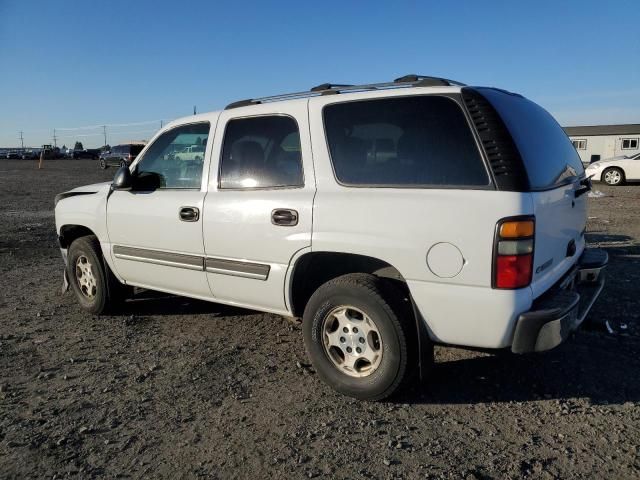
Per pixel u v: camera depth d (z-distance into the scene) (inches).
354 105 142.6
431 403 140.9
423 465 114.5
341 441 123.9
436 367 161.8
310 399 144.0
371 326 137.9
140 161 195.3
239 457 118.4
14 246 371.6
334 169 142.9
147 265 188.5
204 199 167.6
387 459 116.5
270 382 154.6
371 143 138.3
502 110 129.1
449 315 126.3
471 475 110.4
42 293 252.4
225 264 163.6
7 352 178.9
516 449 119.7
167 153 185.3
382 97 138.9
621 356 166.9
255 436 126.6
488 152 122.6
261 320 206.4
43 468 115.1
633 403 138.8
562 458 116.0
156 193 184.1
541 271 129.0
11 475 112.7
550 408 137.3
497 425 129.9
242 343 184.1
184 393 148.4
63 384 154.9
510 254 118.4
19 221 488.7
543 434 125.5
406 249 128.8
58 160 2650.1
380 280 137.3
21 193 773.3
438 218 124.9
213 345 183.0
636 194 644.7
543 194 126.5
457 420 132.5
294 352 175.6
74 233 227.9
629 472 110.8
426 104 132.3
